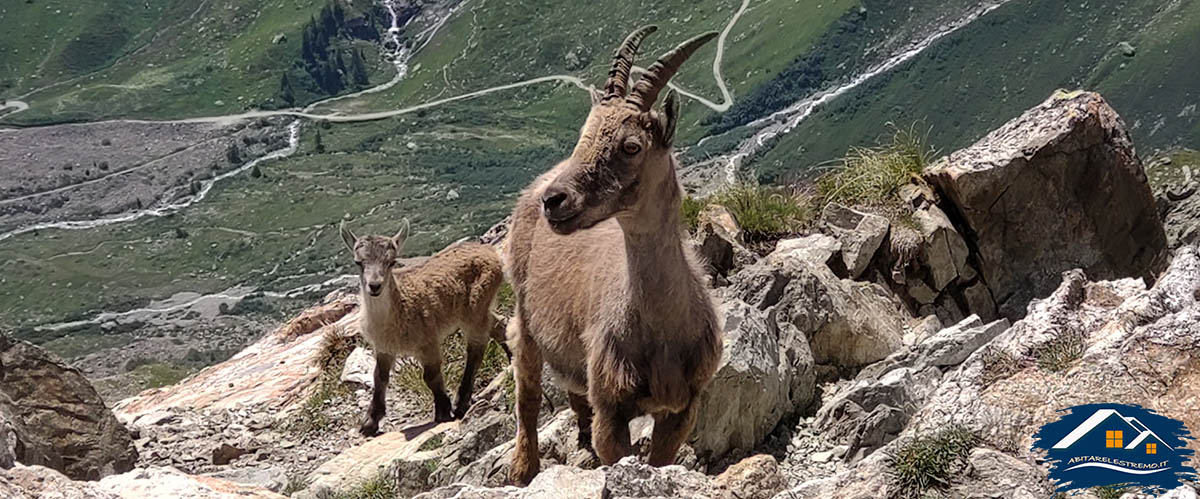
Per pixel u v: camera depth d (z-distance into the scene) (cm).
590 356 627
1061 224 1126
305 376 1330
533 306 718
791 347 842
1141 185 1135
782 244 1130
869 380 812
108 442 905
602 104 588
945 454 521
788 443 776
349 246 1121
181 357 11619
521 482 755
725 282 1028
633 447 752
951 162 1148
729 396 741
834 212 1167
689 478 552
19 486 509
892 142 1253
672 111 577
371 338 1102
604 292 623
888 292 1088
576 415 786
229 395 1327
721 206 1195
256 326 16150
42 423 873
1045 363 604
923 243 1102
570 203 565
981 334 857
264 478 1015
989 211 1117
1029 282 1130
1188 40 18150
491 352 1234
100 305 19612
